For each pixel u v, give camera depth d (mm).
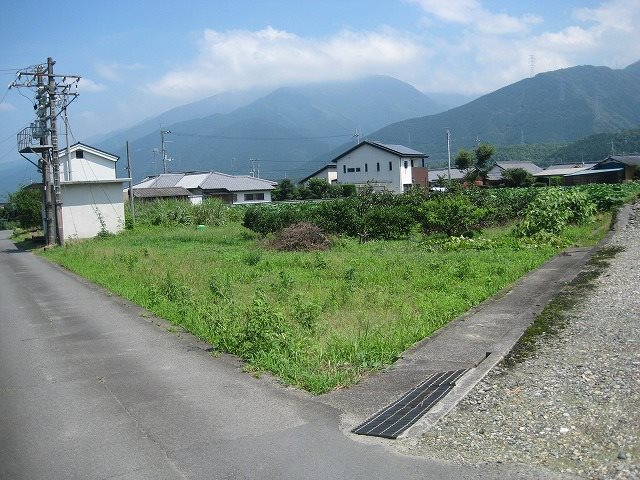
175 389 5910
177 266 15781
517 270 12266
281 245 20328
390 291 10852
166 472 4125
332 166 77062
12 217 60500
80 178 46562
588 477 3779
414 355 6730
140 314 10031
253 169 110188
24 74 28547
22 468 4273
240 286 12328
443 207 21188
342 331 7992
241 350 7062
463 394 5340
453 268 12664
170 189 58281
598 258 13125
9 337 8727
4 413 5422
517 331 7434
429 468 4012
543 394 5215
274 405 5352
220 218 36688
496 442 4371
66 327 9297
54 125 28812
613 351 6254
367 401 5363
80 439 4758
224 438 4656
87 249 23203
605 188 35906
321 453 4320
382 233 22125
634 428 4398
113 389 5992
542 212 19328
